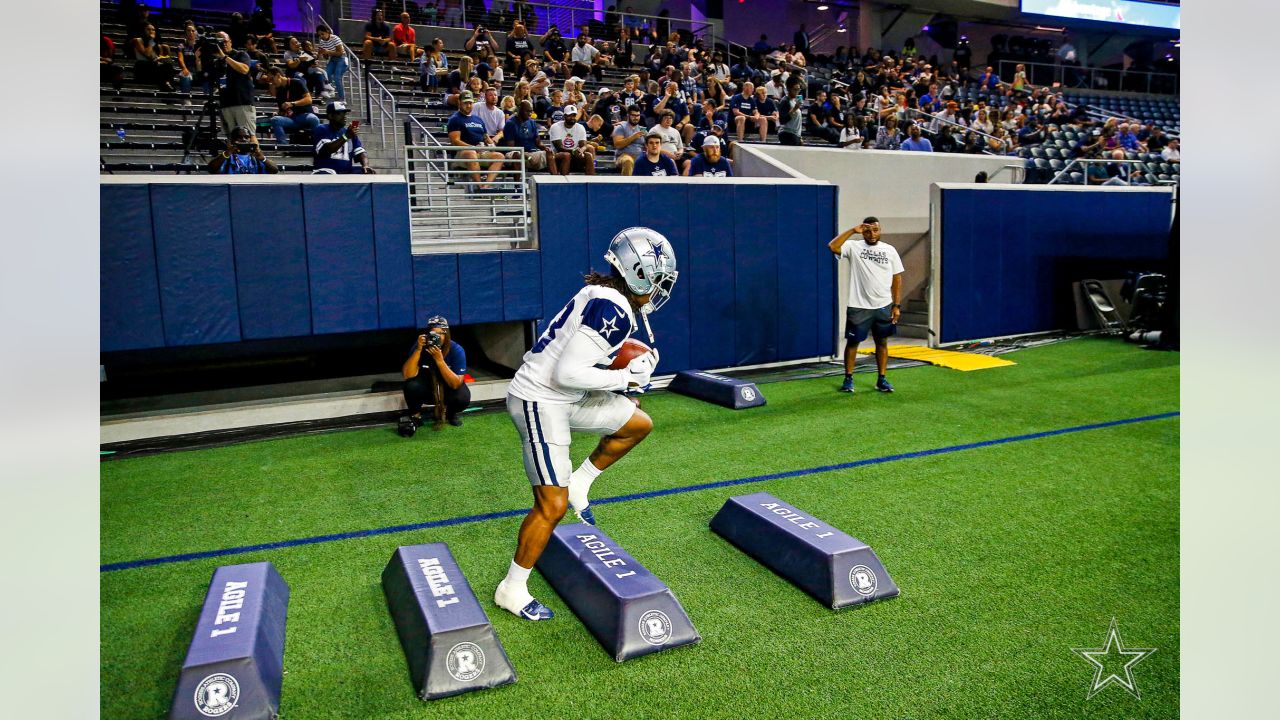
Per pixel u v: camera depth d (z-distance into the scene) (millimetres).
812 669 3086
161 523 4695
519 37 15211
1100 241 12109
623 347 3648
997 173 12945
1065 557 4055
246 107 9273
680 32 18453
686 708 2852
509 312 7828
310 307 7086
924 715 2789
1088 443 6070
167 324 6633
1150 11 24672
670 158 9523
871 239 7629
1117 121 18719
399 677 3074
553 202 7898
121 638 3389
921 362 9648
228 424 6812
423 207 7898
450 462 5828
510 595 3506
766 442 6215
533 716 2820
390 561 3812
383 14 15141
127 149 9430
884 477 5332
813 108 14992
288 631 3428
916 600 3625
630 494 5070
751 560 4078
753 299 9016
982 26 25922
